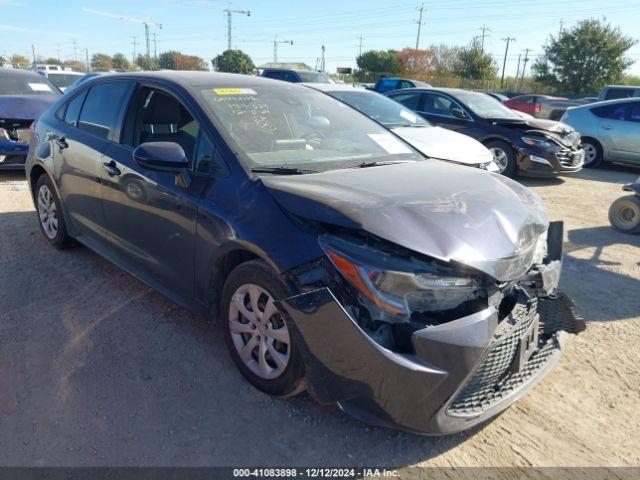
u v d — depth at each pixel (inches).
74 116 174.7
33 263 179.6
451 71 2287.2
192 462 94.2
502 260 94.2
